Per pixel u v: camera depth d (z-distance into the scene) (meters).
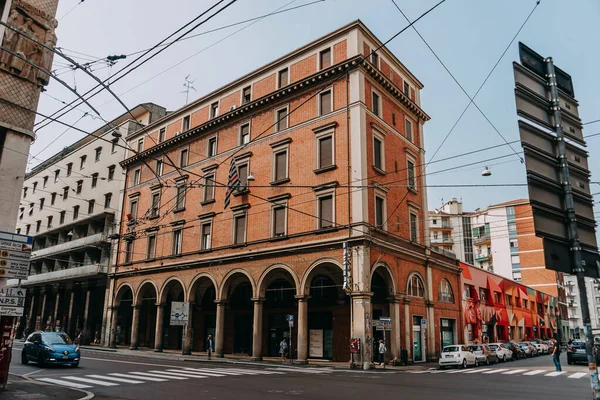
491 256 76.19
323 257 27.45
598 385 6.74
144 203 42.34
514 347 39.56
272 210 31.05
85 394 12.62
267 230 30.97
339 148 28.53
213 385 15.43
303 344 27.28
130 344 42.03
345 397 12.77
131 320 44.88
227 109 36.66
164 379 17.16
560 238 6.91
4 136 14.02
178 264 36.38
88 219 47.72
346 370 23.91
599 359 29.72
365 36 30.47
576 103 8.00
